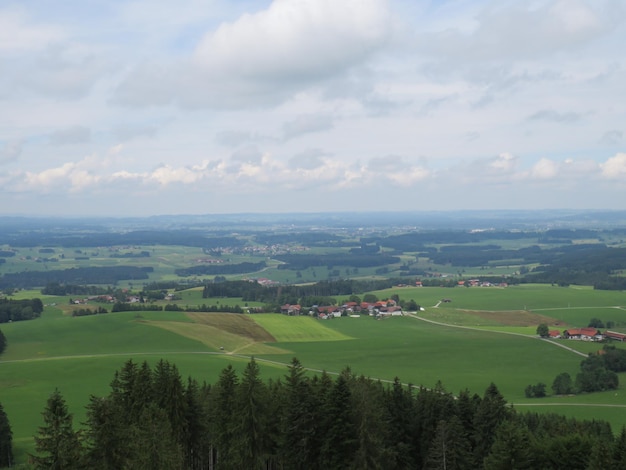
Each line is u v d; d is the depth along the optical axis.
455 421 63.69
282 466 60.16
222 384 64.12
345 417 59.09
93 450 52.03
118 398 62.09
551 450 59.25
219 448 61.00
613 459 54.47
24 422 101.62
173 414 60.31
